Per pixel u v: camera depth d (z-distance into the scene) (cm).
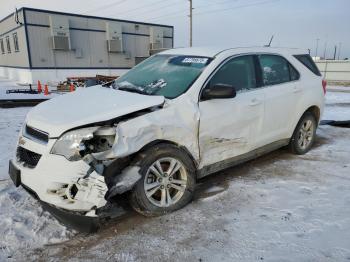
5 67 3425
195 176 361
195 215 329
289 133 490
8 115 869
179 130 323
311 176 435
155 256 264
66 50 2827
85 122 278
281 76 468
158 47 3528
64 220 279
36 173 279
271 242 282
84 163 266
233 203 355
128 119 296
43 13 2638
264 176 434
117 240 286
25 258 259
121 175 289
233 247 275
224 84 355
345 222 314
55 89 2180
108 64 3158
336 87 2438
